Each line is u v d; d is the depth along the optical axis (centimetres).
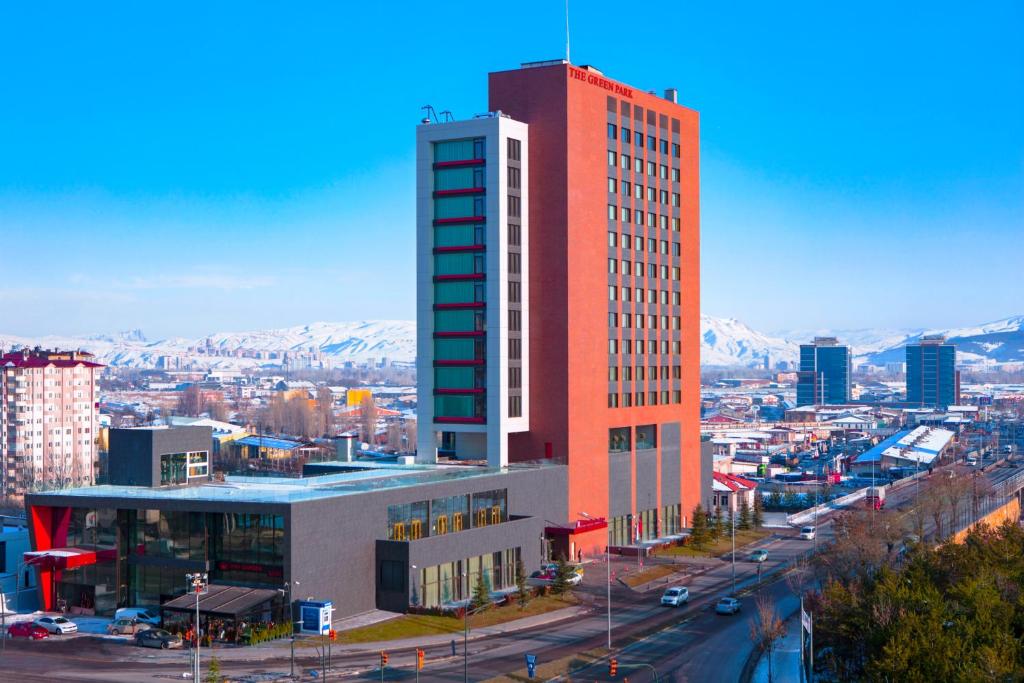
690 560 17800
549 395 17862
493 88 18362
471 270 17488
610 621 13188
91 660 11200
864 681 9381
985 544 13750
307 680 10488
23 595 14338
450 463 17512
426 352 17788
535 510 16688
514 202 17625
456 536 14288
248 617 12150
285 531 12481
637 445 19612
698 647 12131
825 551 14575
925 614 10069
